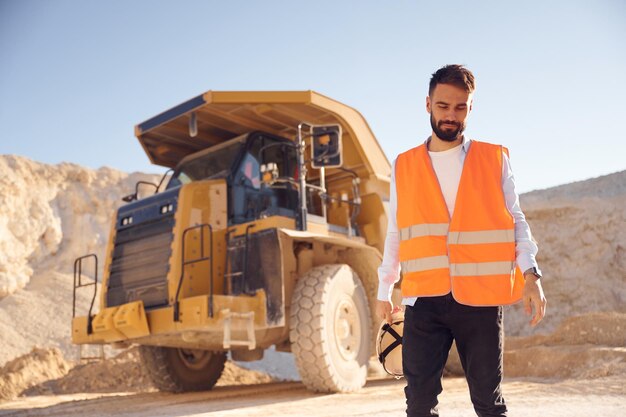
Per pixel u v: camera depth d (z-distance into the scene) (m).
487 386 2.45
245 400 7.31
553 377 8.27
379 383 9.27
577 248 21.41
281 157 8.85
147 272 7.68
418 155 2.71
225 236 7.83
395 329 2.90
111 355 24.48
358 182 8.87
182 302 6.91
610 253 20.81
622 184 22.83
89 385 11.55
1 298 29.34
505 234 2.52
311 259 8.05
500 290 2.46
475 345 2.46
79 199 35.56
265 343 7.98
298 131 7.96
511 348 10.52
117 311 7.37
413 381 2.50
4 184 32.56
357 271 8.66
